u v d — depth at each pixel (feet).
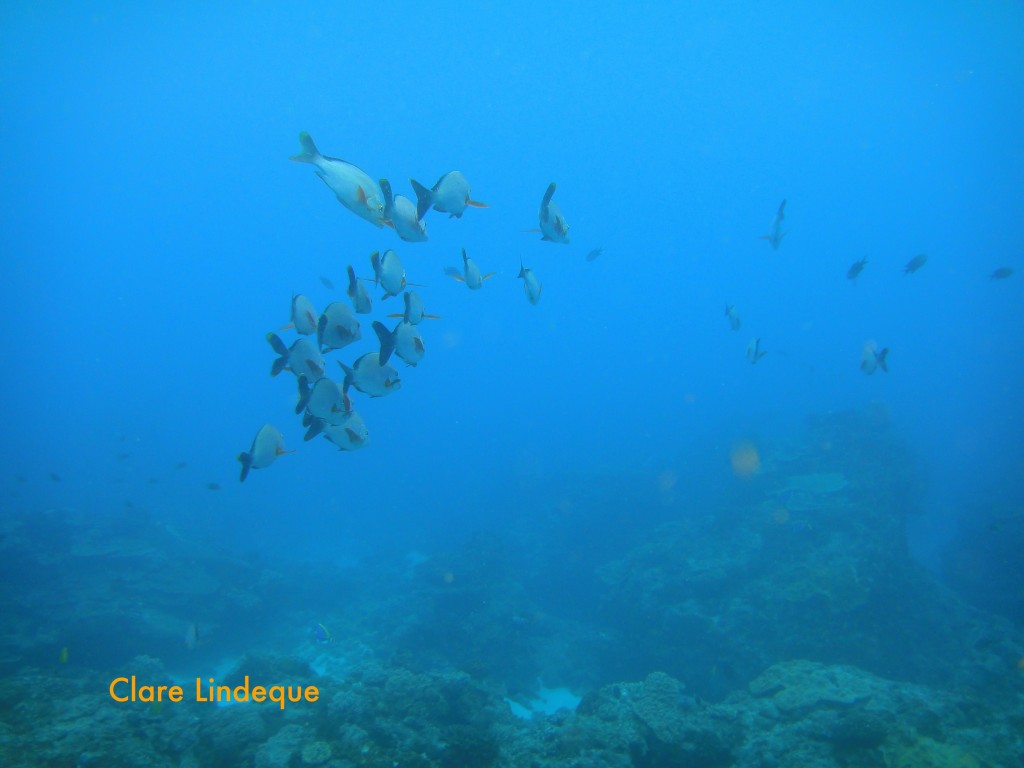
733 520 52.29
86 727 20.90
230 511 108.78
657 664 40.88
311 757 20.42
